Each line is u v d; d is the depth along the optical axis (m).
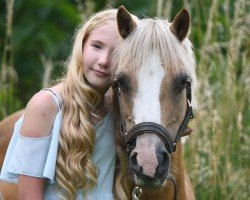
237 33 7.38
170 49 4.62
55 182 4.91
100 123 4.98
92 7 8.58
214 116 7.04
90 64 4.88
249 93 7.34
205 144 7.14
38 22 10.20
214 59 7.80
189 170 7.12
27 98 10.24
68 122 4.84
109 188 4.98
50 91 4.94
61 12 10.34
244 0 7.44
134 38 4.67
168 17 7.77
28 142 4.84
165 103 4.57
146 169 4.36
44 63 9.02
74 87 4.91
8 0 7.68
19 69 10.28
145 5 10.12
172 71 4.59
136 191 4.93
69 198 4.84
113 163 5.02
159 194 4.99
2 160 6.33
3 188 5.58
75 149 4.82
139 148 4.46
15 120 6.36
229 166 7.00
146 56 4.59
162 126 4.53
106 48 4.87
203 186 7.02
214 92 7.56
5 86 8.48
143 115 4.54
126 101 4.66
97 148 4.97
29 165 4.83
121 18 4.79
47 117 4.86
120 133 4.98
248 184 7.02
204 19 9.18
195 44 9.04
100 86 4.91
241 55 8.02
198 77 7.73
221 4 8.89
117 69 4.69
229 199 6.91
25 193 4.85
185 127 4.83
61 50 9.98
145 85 4.56
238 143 7.15
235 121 7.26
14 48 10.12
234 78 7.29
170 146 4.62
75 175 4.80
